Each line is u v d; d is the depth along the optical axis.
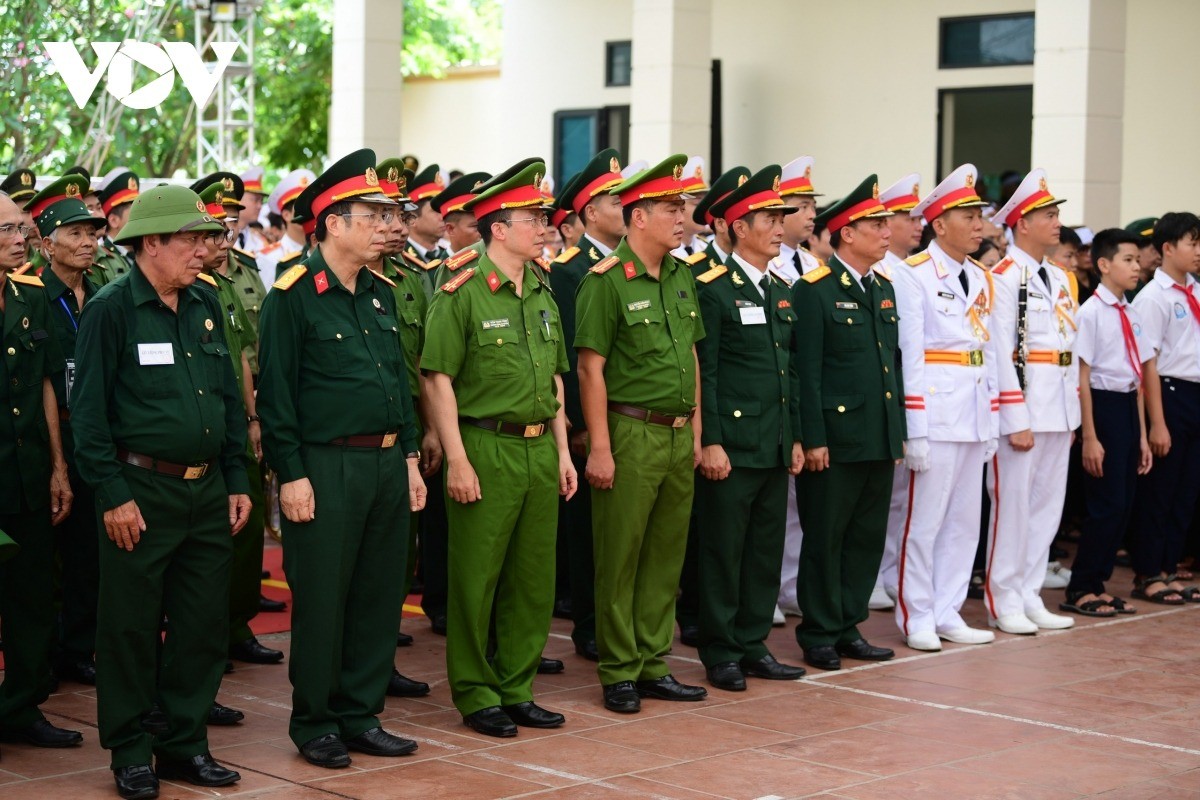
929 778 4.97
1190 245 8.15
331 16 21.19
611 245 6.67
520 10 17.42
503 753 5.18
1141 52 13.52
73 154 14.55
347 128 13.98
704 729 5.53
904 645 7.05
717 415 6.04
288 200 8.63
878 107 15.02
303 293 5.00
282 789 4.75
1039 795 4.82
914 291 6.92
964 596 7.20
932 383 6.94
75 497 5.82
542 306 5.56
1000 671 6.54
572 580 6.77
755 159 15.89
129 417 4.67
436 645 6.93
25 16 12.55
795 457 6.32
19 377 5.09
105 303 4.66
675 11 12.59
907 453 6.89
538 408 5.41
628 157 16.62
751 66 15.83
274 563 8.84
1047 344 7.47
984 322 7.06
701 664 6.64
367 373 5.02
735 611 6.24
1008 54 14.20
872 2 14.97
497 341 5.34
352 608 5.18
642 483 5.75
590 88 16.89
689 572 7.11
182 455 4.70
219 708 5.54
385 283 5.28
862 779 4.95
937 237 7.03
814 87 15.42
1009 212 7.54
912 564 7.00
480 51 25.75
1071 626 7.55
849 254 6.62
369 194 4.99
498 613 5.62
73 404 4.64
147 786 4.65
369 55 13.84
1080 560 7.95
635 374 5.76
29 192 6.41
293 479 4.93
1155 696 6.14
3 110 12.65
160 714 5.44
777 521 6.30
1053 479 7.57
